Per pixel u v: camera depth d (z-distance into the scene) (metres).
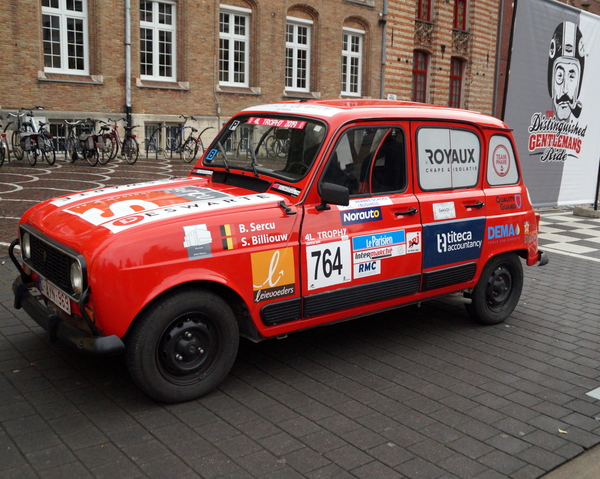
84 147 16.41
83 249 3.52
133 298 3.48
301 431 3.56
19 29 17.62
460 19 29.86
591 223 12.81
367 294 4.54
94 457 3.18
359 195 4.48
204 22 21.48
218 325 3.89
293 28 24.48
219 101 22.34
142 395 3.92
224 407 3.83
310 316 4.28
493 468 3.28
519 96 10.48
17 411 3.62
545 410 4.00
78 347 3.49
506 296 5.80
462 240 5.15
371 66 26.64
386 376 4.43
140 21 20.44
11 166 15.52
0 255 7.04
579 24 11.23
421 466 3.26
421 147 4.87
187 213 3.79
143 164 17.95
